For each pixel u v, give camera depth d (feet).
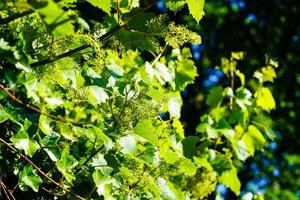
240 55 14.08
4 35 5.97
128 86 7.51
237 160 14.43
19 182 6.28
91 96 7.01
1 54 5.33
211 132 12.29
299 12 42.78
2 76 5.99
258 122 13.48
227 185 12.28
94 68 7.47
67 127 6.53
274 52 41.57
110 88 7.54
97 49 6.80
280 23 43.19
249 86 31.94
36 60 6.56
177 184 10.12
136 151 7.32
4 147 6.58
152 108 7.25
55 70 6.41
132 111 7.16
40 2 4.77
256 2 42.16
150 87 7.93
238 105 13.25
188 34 6.81
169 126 9.07
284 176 39.29
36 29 6.29
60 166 6.34
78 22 6.09
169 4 7.45
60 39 6.29
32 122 6.34
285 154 39.68
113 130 7.14
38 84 5.71
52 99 5.86
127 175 7.40
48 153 6.35
